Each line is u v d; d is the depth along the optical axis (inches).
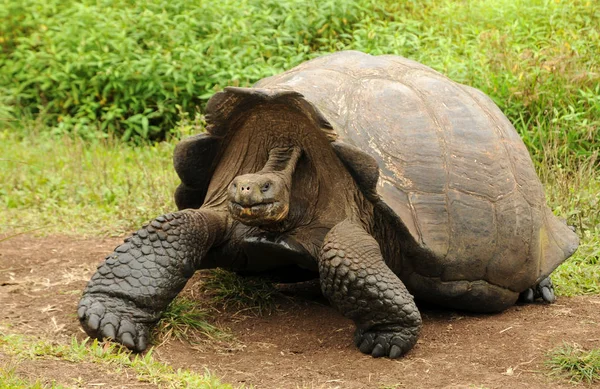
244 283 382.0
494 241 345.7
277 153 336.8
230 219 342.6
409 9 814.5
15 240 496.7
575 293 412.5
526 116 627.8
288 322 358.3
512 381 288.7
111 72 751.7
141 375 273.1
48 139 703.7
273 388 282.0
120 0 817.5
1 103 773.3
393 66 373.4
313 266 333.1
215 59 733.3
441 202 330.6
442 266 333.4
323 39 757.9
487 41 679.1
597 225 486.6
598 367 294.8
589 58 662.5
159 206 538.9
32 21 838.5
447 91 366.6
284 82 353.4
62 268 433.4
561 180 512.7
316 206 334.0
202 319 348.5
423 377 293.0
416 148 334.0
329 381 288.7
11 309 358.0
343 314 316.2
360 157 304.3
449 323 358.3
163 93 746.8
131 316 307.4
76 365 277.0
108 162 639.1
